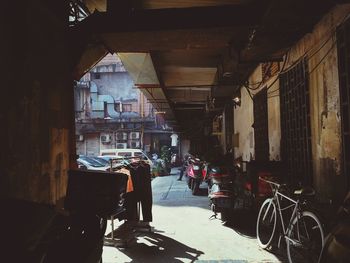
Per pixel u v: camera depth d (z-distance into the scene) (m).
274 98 8.64
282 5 5.05
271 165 7.49
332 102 5.29
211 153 15.82
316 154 6.02
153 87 12.09
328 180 5.49
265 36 6.28
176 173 26.48
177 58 10.52
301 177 6.63
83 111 33.56
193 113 26.41
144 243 6.18
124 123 33.97
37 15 4.61
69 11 6.04
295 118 7.13
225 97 15.04
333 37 5.17
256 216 7.98
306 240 4.43
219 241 6.27
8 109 3.81
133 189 6.49
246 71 9.96
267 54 7.53
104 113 33.53
